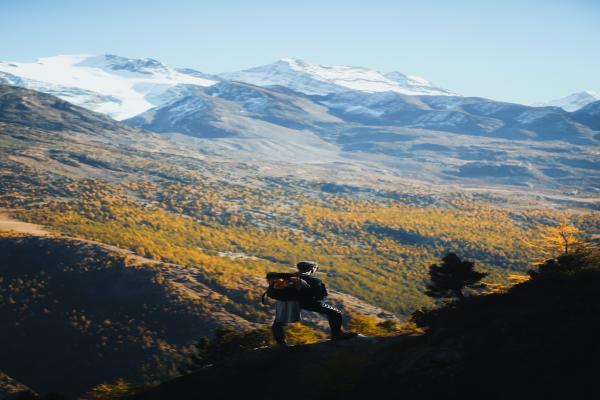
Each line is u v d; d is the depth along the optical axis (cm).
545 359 943
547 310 1109
